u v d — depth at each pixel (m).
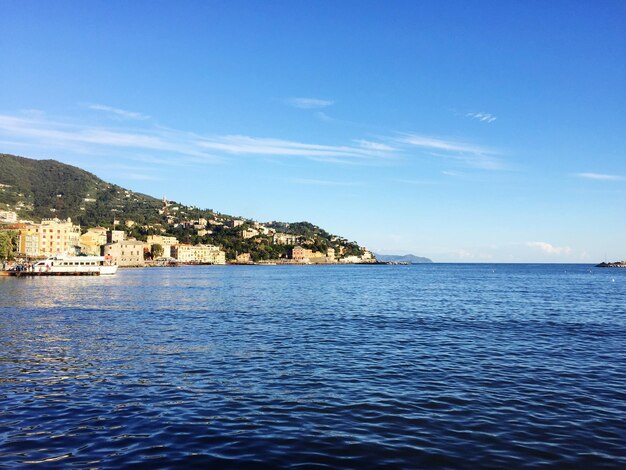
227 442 16.81
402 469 14.75
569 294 94.06
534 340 39.06
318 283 134.50
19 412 19.92
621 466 15.09
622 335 41.94
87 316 52.81
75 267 158.50
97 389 23.34
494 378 26.17
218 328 44.34
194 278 160.38
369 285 125.75
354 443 16.80
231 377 25.91
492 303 73.56
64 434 17.52
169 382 24.73
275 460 15.34
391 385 24.56
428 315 56.75
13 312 56.25
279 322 49.06
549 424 18.83
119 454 15.80
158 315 54.31
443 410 20.52
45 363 28.97
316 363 29.64
